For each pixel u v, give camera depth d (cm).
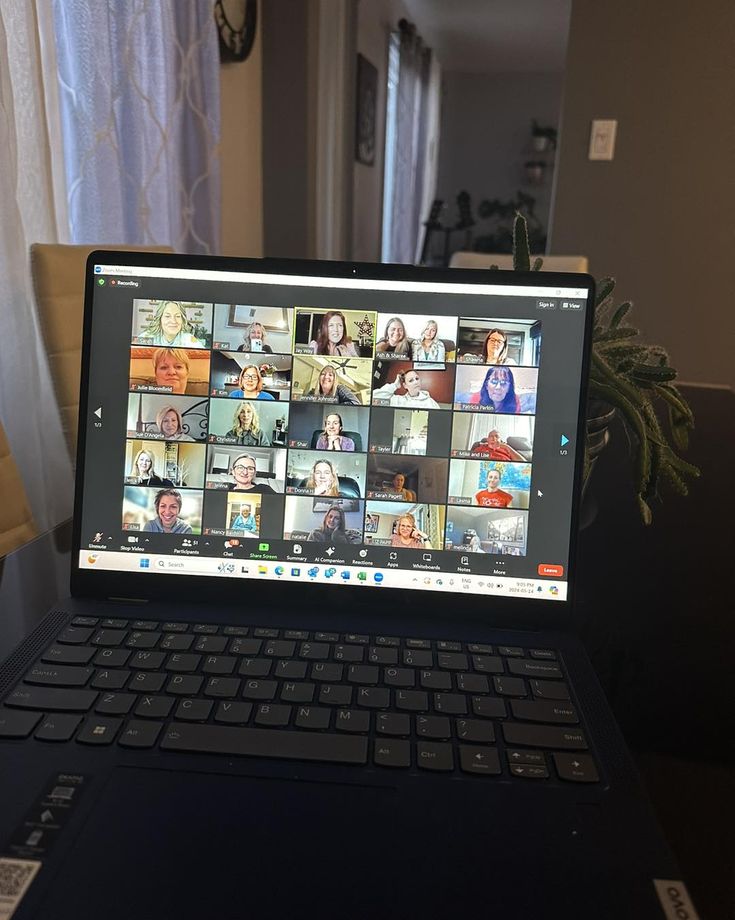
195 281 59
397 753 43
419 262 576
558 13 443
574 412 57
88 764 41
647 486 68
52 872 35
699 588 71
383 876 35
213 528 59
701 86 225
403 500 58
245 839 37
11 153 123
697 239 238
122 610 56
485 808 39
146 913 33
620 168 236
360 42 365
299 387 59
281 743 43
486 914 33
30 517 95
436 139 597
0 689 47
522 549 58
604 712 47
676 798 42
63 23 144
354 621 56
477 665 51
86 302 59
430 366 58
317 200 304
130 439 59
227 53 236
